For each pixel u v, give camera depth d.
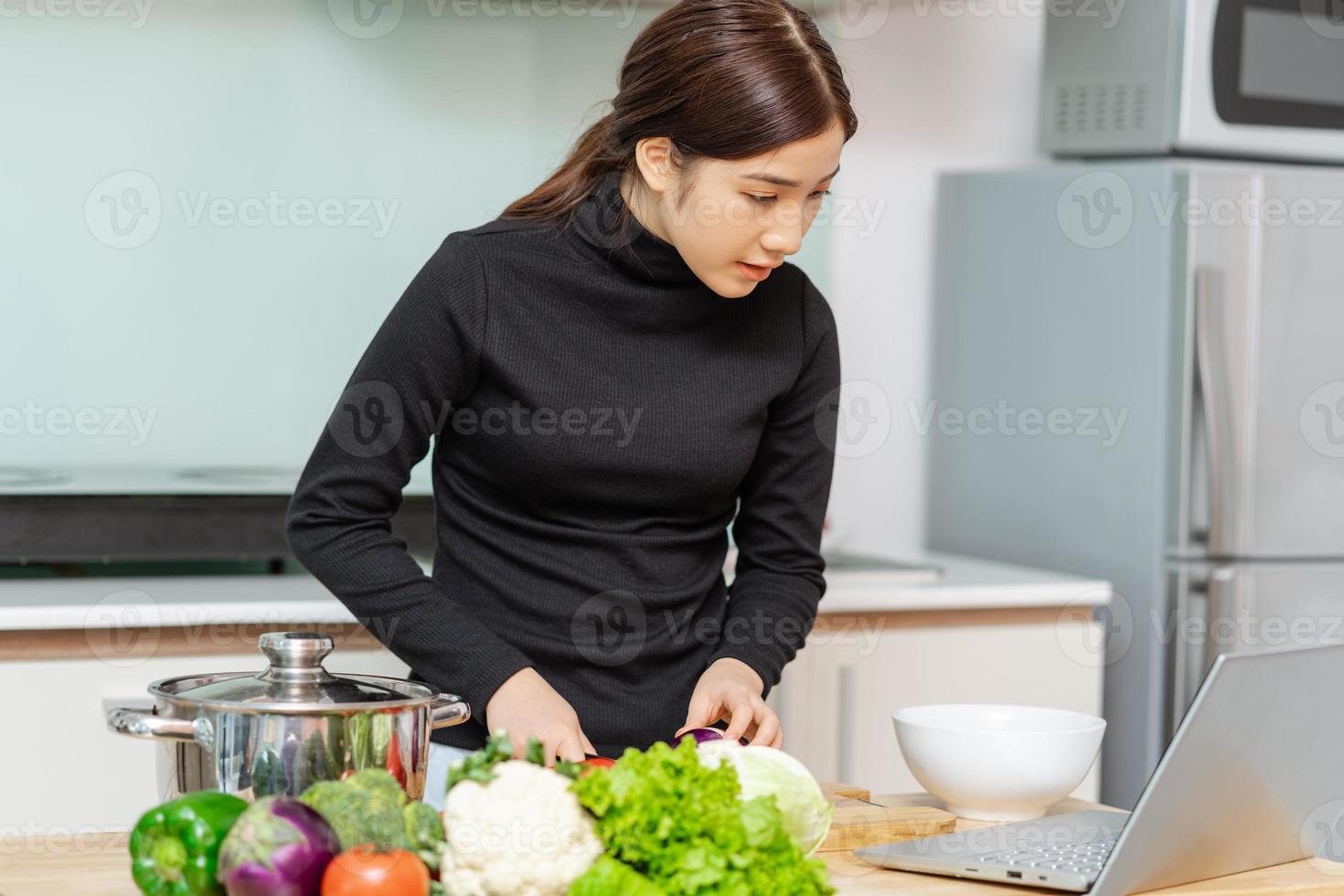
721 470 1.45
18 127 2.18
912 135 2.90
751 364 1.46
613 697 1.44
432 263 1.40
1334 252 2.44
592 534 1.43
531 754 0.92
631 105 1.34
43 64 2.18
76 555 2.18
